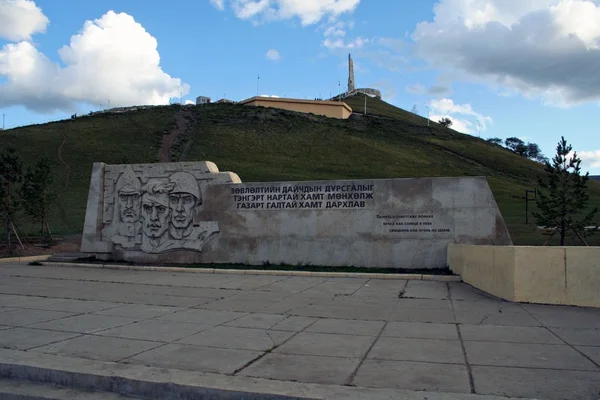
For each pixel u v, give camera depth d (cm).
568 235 1695
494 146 9225
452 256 1349
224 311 867
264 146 6562
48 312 854
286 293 1073
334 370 520
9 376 535
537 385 464
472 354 575
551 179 1647
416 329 715
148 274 1423
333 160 6219
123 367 524
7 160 2072
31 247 2169
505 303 925
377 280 1279
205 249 1602
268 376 501
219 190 1611
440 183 1430
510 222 2727
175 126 7281
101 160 5459
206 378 486
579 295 892
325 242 1502
